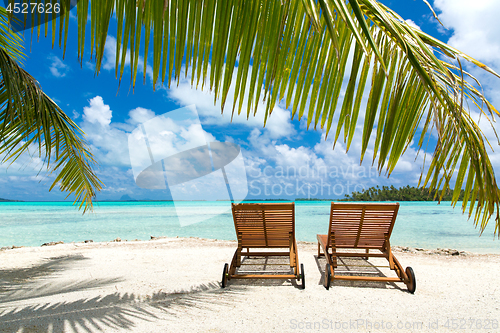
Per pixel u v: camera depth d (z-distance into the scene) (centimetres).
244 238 435
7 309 291
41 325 254
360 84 106
